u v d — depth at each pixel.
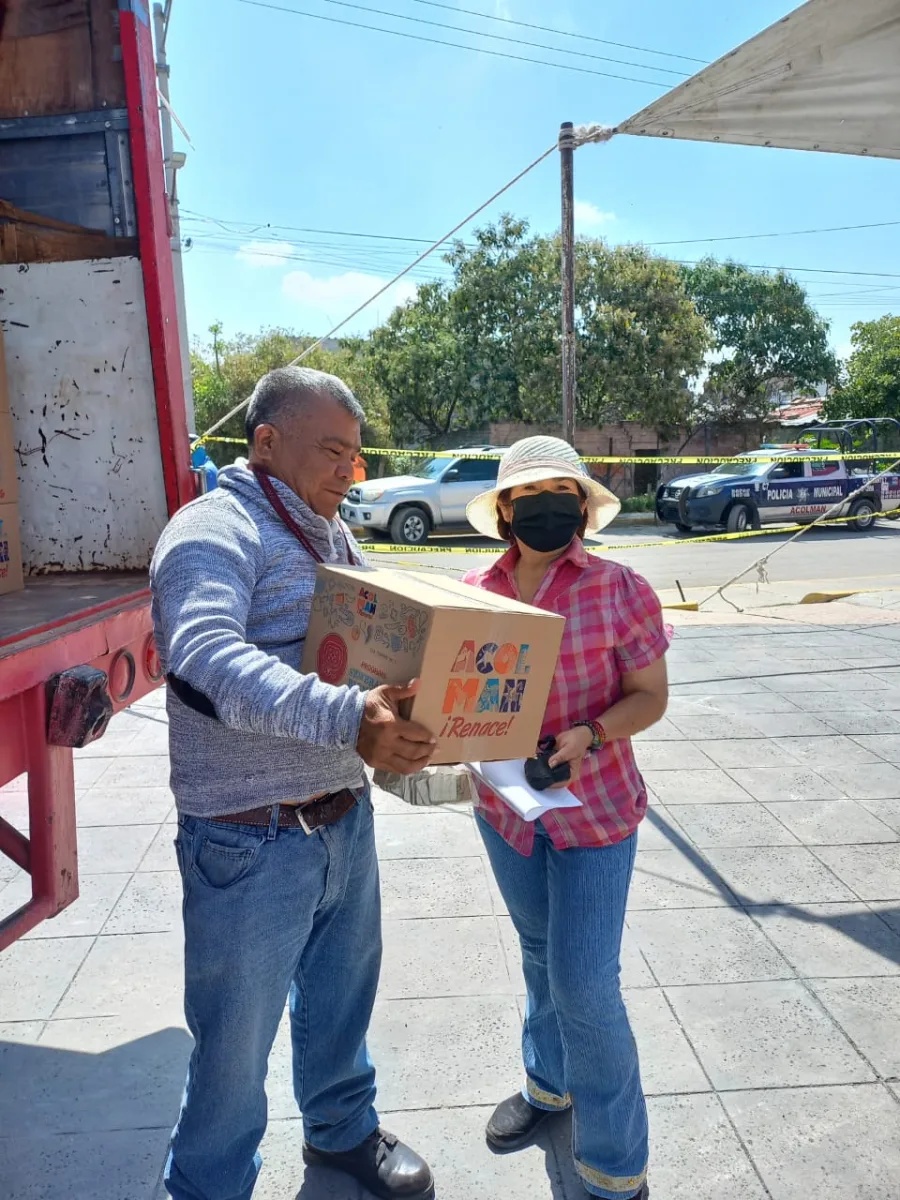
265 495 1.67
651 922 3.17
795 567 13.41
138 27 2.52
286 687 1.33
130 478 2.69
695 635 7.80
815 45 3.57
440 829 3.93
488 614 1.40
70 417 2.68
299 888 1.69
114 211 2.60
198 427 19.86
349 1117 2.07
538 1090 2.21
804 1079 2.40
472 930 3.13
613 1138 1.89
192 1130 1.74
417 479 16.64
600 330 22.89
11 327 2.66
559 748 1.70
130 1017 2.68
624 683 1.96
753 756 4.78
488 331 23.62
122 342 2.63
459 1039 2.59
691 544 16.53
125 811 4.11
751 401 28.48
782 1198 2.04
